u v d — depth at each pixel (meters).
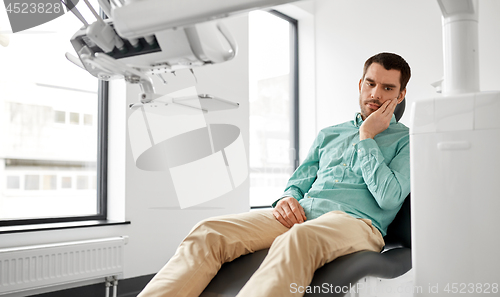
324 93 4.13
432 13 3.43
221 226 1.31
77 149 2.67
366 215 1.51
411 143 1.05
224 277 1.21
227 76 3.19
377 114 1.57
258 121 3.93
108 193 2.71
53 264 2.15
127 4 0.79
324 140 1.83
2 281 1.98
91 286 2.41
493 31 3.07
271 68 4.10
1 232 2.08
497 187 0.93
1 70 2.38
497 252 0.92
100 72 1.00
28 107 2.47
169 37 0.86
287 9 4.09
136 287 2.57
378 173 1.44
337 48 4.05
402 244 1.55
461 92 1.01
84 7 2.63
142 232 2.62
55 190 2.57
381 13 3.75
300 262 1.03
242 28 3.33
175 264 1.21
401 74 1.62
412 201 1.05
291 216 1.49
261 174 3.91
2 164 2.37
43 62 2.53
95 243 2.31
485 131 0.94
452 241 0.97
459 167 0.97
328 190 1.58
